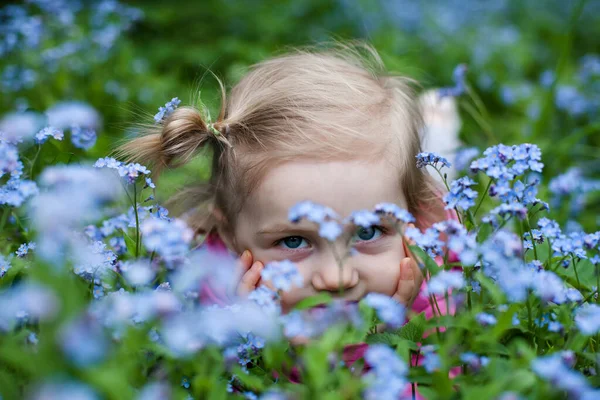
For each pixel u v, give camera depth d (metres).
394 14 8.17
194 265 2.12
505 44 7.70
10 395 1.85
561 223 3.87
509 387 1.80
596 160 5.14
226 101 3.15
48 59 5.12
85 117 2.17
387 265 2.67
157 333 2.13
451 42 7.65
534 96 6.32
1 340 1.88
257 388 2.10
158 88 5.57
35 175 3.05
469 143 5.24
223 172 2.87
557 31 8.71
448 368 1.99
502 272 2.04
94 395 1.58
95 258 2.25
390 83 3.22
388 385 1.75
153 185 2.55
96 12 6.43
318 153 2.67
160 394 1.69
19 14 5.70
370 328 2.29
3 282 2.25
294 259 2.67
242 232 2.80
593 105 5.73
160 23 7.61
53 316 1.55
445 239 3.12
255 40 7.54
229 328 2.10
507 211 2.25
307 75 3.03
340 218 2.61
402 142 2.87
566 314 2.15
